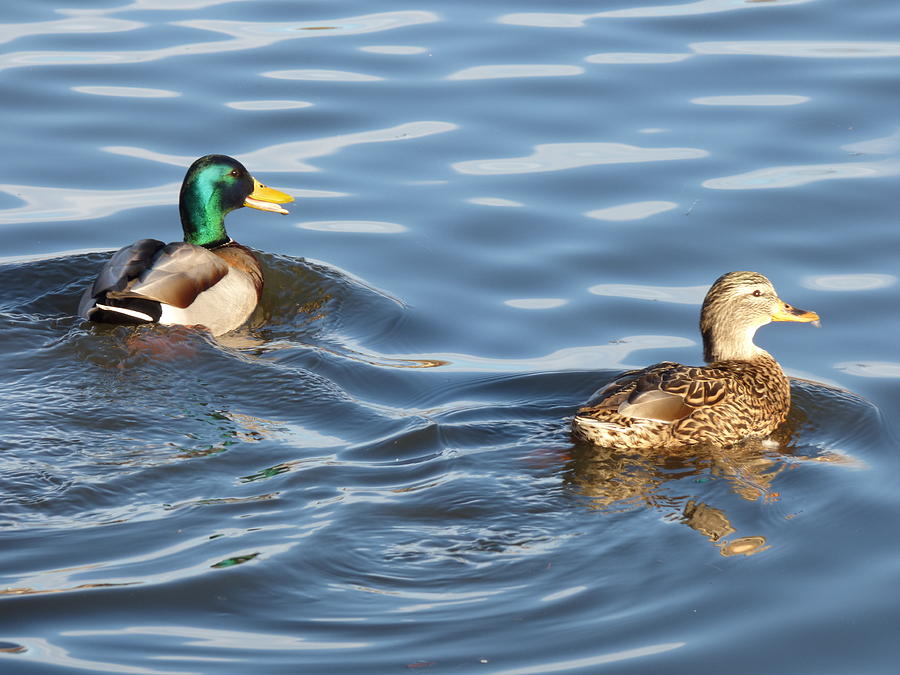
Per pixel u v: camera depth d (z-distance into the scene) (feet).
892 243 53.01
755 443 39.96
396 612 30.66
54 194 58.75
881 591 31.60
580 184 58.70
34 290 50.90
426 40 73.36
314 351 46.55
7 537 33.24
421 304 50.47
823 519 34.86
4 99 66.03
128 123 64.44
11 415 40.04
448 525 34.35
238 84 68.18
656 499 35.91
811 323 48.21
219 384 43.29
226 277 50.21
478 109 65.46
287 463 37.63
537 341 47.57
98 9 77.41
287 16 76.84
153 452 38.09
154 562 32.32
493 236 55.16
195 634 29.63
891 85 65.87
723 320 43.57
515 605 30.96
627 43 72.08
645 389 39.42
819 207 55.83
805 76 67.36
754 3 76.79
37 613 30.19
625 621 30.35
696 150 61.00
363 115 65.26
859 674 28.71
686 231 54.70
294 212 57.52
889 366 44.93
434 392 43.32
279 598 31.12
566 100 66.03
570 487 36.45
